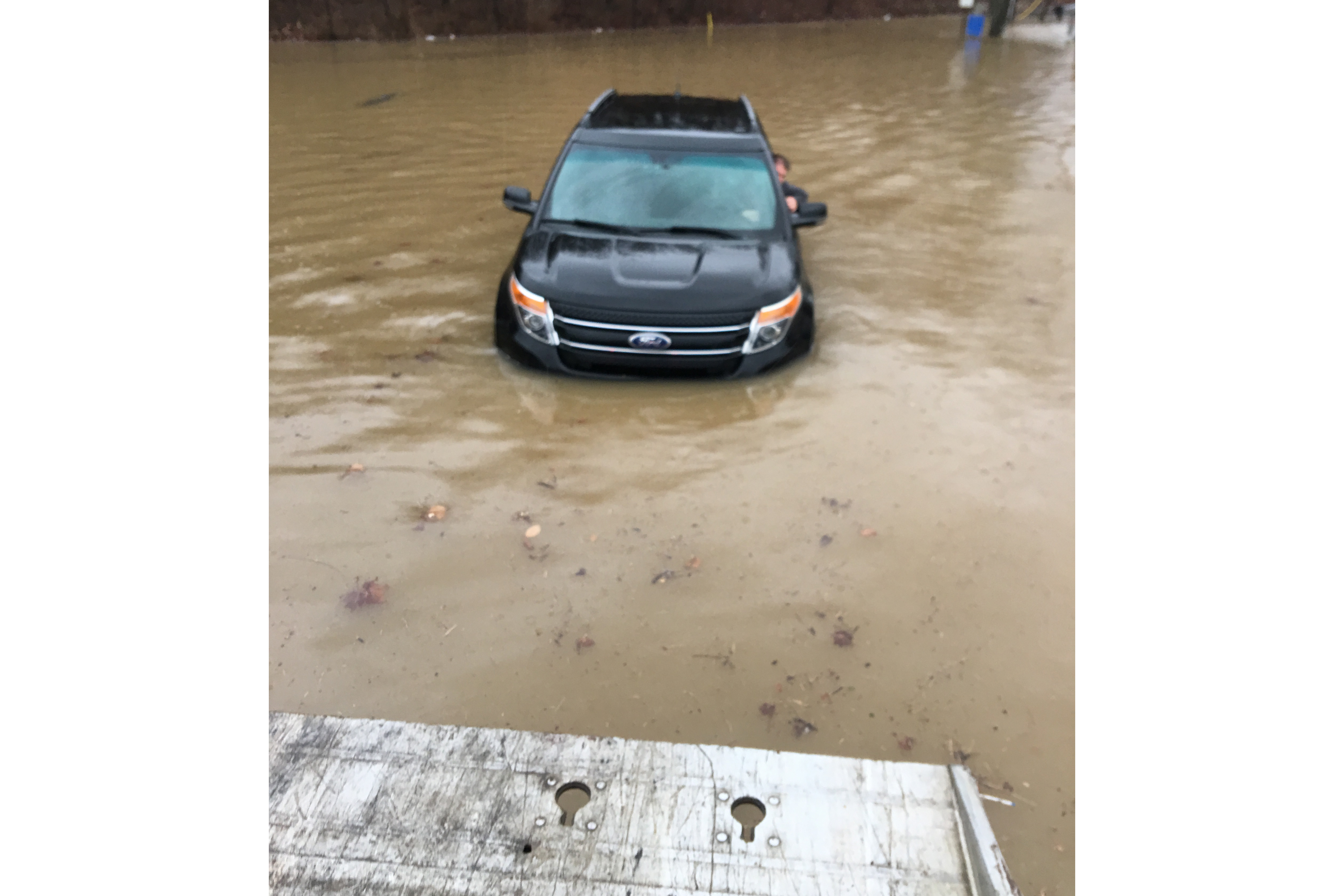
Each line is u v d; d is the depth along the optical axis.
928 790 2.01
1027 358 5.17
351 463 4.07
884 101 12.20
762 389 4.78
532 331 4.68
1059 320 5.66
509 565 3.46
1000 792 2.59
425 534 3.62
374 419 4.43
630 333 4.54
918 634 3.17
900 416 4.55
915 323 5.58
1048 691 2.95
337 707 2.81
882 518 3.78
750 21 20.38
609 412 4.54
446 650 3.05
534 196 7.89
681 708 2.84
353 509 3.76
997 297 5.99
